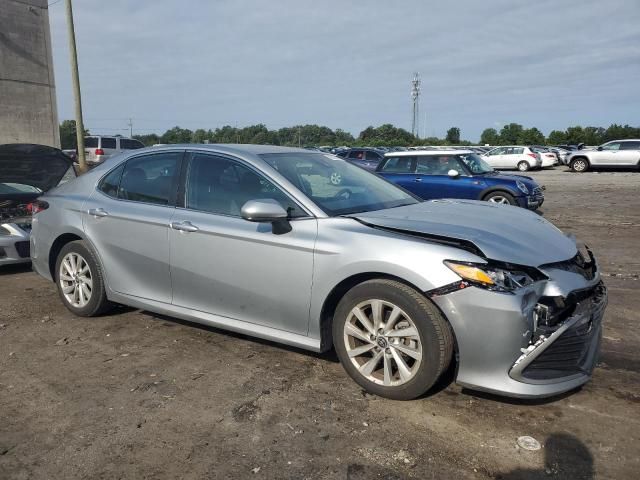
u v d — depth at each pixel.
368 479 2.60
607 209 13.29
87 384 3.62
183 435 2.99
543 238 3.45
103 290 4.74
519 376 2.98
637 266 7.01
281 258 3.62
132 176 4.64
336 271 3.39
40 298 5.58
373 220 3.49
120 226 4.48
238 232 3.81
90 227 4.69
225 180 4.09
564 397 3.37
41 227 5.11
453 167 11.83
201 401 3.36
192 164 4.29
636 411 3.20
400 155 12.45
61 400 3.40
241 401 3.36
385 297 3.23
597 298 3.35
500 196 11.27
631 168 29.12
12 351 4.19
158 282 4.33
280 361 3.94
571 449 2.83
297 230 3.59
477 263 3.01
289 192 3.75
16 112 19.95
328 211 3.65
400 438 2.93
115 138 23.84
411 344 3.20
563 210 13.23
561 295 3.04
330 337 3.66
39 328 4.68
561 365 3.10
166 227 4.19
